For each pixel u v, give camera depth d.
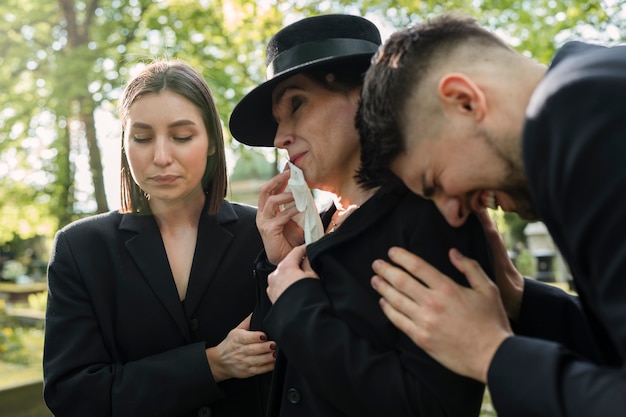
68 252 1.97
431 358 1.38
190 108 1.88
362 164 1.47
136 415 1.82
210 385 1.83
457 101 1.26
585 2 8.05
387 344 1.46
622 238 0.99
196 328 1.97
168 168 1.84
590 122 1.03
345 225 1.57
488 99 1.25
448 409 1.38
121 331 1.95
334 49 1.62
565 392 1.11
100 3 11.60
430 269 1.39
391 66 1.34
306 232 1.68
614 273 1.00
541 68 1.30
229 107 10.26
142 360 1.89
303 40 1.64
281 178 1.85
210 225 2.05
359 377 1.38
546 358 1.17
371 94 1.38
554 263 16.22
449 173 1.30
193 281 1.98
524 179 1.27
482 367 1.26
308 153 1.65
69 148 12.80
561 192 1.06
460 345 1.29
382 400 1.38
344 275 1.51
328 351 1.41
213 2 10.71
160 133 1.84
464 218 1.41
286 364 1.66
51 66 10.80
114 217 2.08
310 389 1.55
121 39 11.24
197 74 1.97
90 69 10.52
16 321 10.74
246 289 2.04
